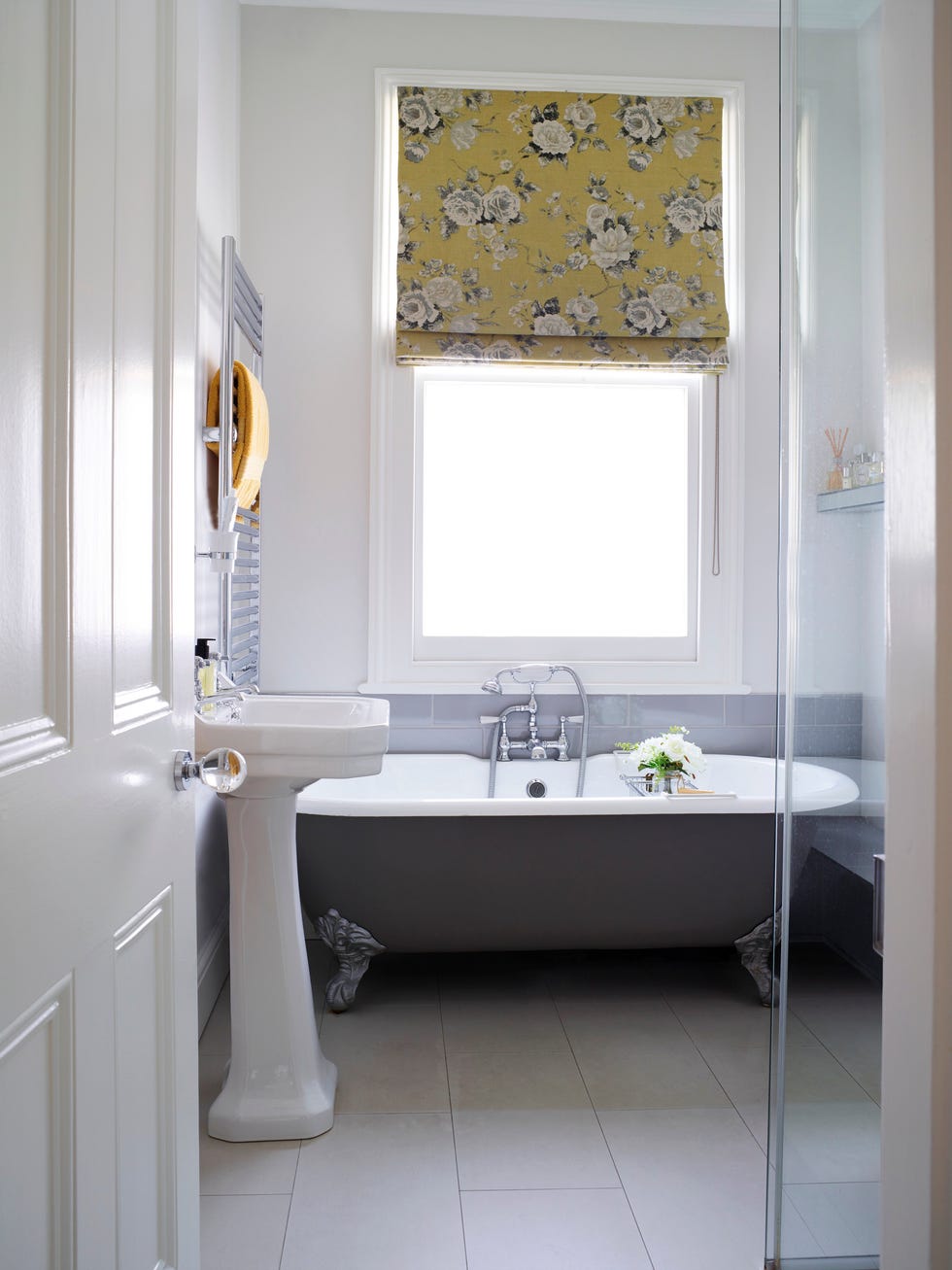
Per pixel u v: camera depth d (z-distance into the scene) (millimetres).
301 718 2764
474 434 4156
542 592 4199
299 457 3791
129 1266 1204
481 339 3748
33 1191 955
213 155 3135
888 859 1078
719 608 3947
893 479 1066
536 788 3818
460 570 4191
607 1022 2988
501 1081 2619
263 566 3795
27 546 938
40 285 959
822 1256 1572
